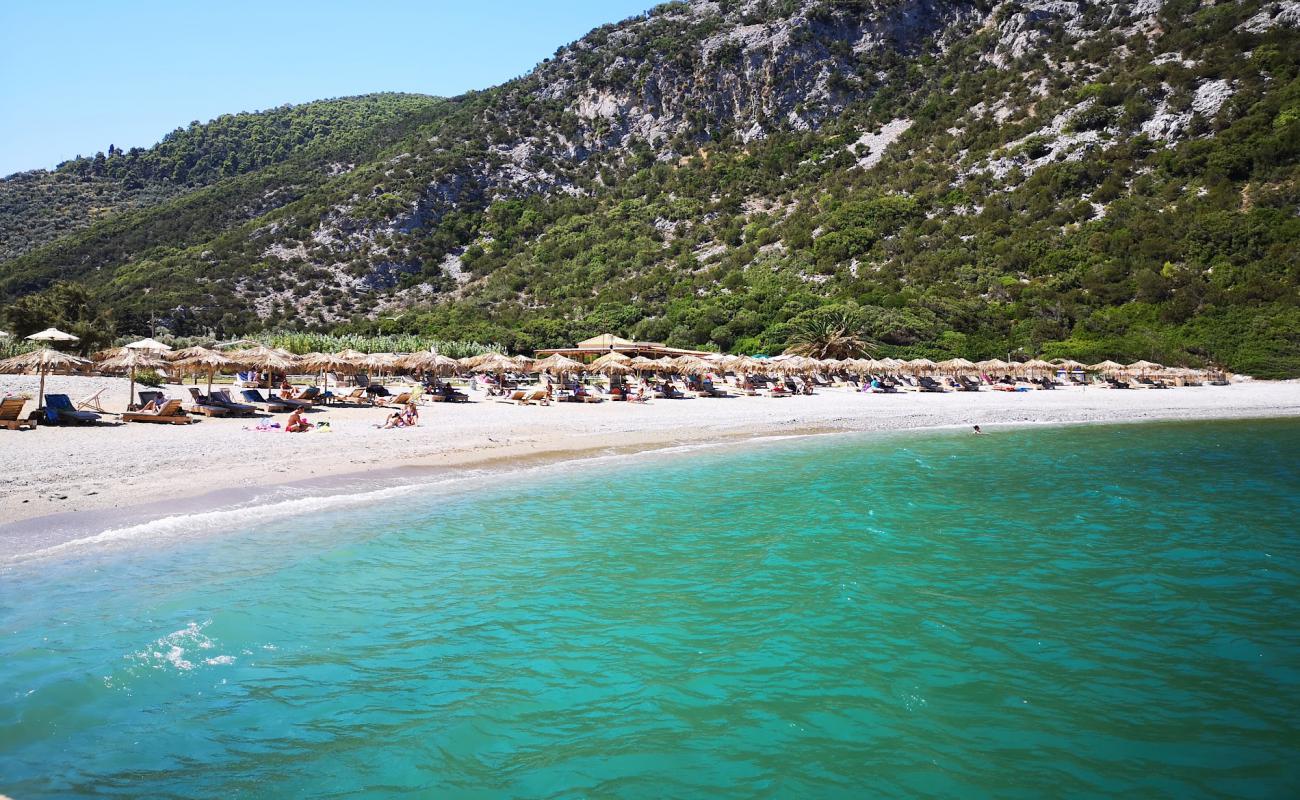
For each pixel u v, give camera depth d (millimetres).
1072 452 22031
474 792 5109
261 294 102250
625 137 143000
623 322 79125
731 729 5996
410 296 108375
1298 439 25328
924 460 20297
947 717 6227
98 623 7559
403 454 19078
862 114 122812
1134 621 8359
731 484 16484
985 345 60000
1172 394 43188
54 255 120938
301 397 32031
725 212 109000
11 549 9695
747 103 136375
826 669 7086
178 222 130875
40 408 21469
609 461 19578
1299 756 5672
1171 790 5242
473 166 135500
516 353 73438
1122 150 80438
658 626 8117
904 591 9305
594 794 5105
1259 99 77250
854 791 5184
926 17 137750
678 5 179125
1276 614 8570
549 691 6594
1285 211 64000
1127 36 104000
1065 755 5672
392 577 9531
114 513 11672
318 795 5020
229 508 12500
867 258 79875
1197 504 14641
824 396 42594
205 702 6211
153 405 24141
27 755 5289
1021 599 9039
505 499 14500
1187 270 62344
